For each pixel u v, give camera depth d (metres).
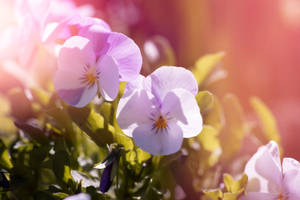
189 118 0.29
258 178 0.29
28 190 0.32
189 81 0.29
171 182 0.32
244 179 0.29
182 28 0.89
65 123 0.32
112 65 0.29
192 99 0.28
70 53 0.30
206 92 0.29
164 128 0.29
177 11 0.90
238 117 0.34
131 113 0.29
